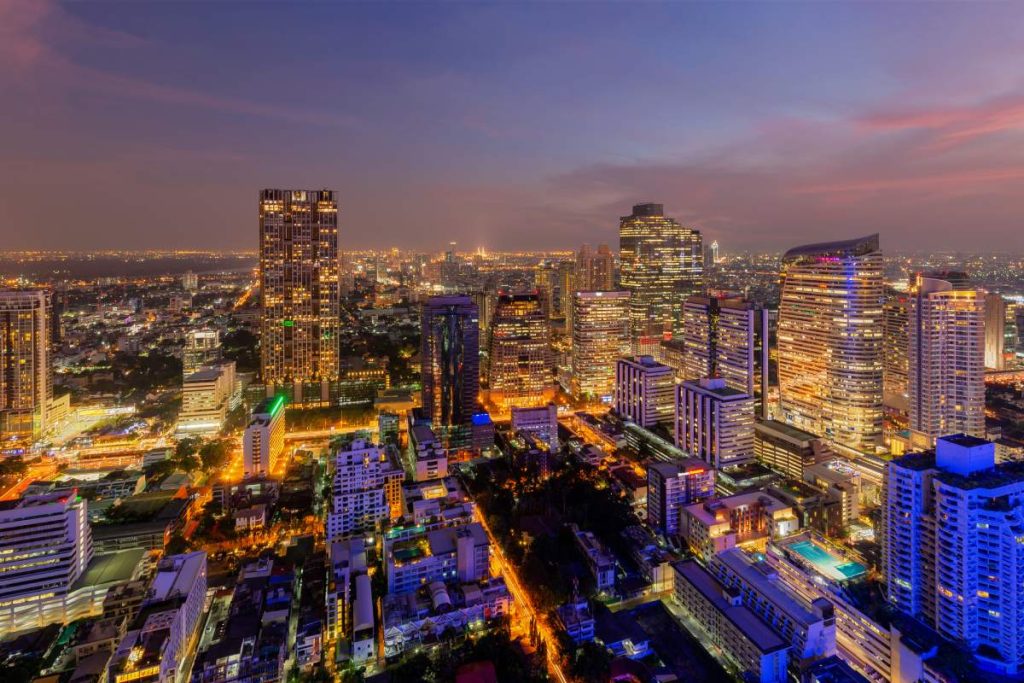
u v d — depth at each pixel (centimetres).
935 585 19225
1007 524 17700
